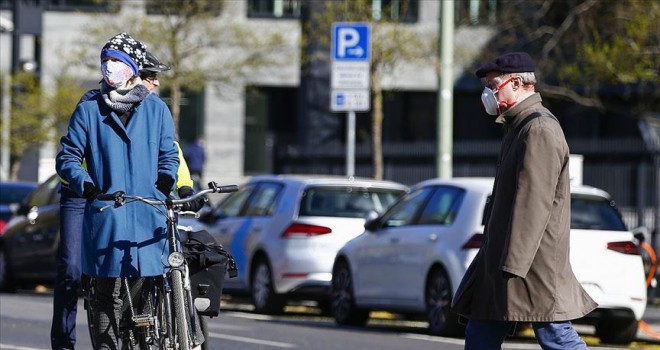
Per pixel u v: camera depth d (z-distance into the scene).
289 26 117.38
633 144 84.81
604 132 117.25
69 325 26.91
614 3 67.50
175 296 23.00
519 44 99.56
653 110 82.94
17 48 95.12
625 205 81.44
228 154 123.19
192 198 23.53
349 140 58.72
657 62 61.44
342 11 90.38
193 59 104.00
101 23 102.94
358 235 50.06
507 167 22.08
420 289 43.59
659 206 78.56
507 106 22.39
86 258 23.53
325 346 38.34
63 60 110.19
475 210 42.03
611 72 61.78
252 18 117.38
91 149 23.61
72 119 23.77
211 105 122.75
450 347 38.97
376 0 93.56
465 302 22.80
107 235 23.30
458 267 41.53
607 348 41.72
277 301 51.00
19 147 103.12
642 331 47.94
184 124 123.38
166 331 23.56
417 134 121.44
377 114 90.06
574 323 42.78
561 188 21.94
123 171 23.56
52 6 119.38
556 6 89.75
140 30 97.62
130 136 23.66
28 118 100.69
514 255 21.39
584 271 41.22
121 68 23.61
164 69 25.05
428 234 43.53
